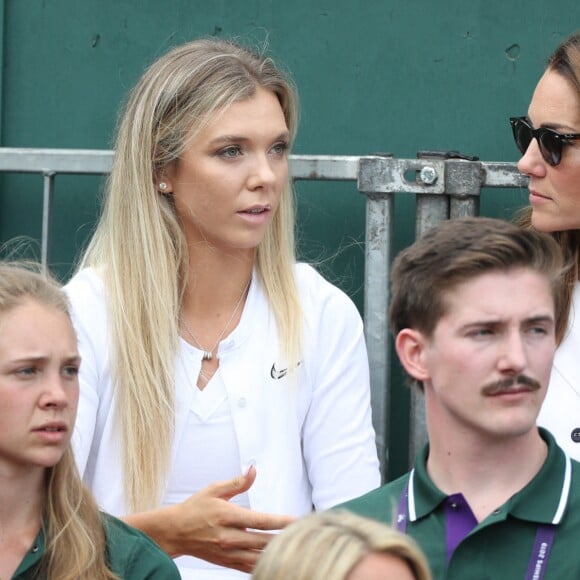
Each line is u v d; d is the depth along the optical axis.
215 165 12.70
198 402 12.73
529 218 13.05
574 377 11.73
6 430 9.87
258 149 12.76
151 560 10.31
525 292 9.11
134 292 12.89
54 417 9.92
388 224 14.43
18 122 16.00
